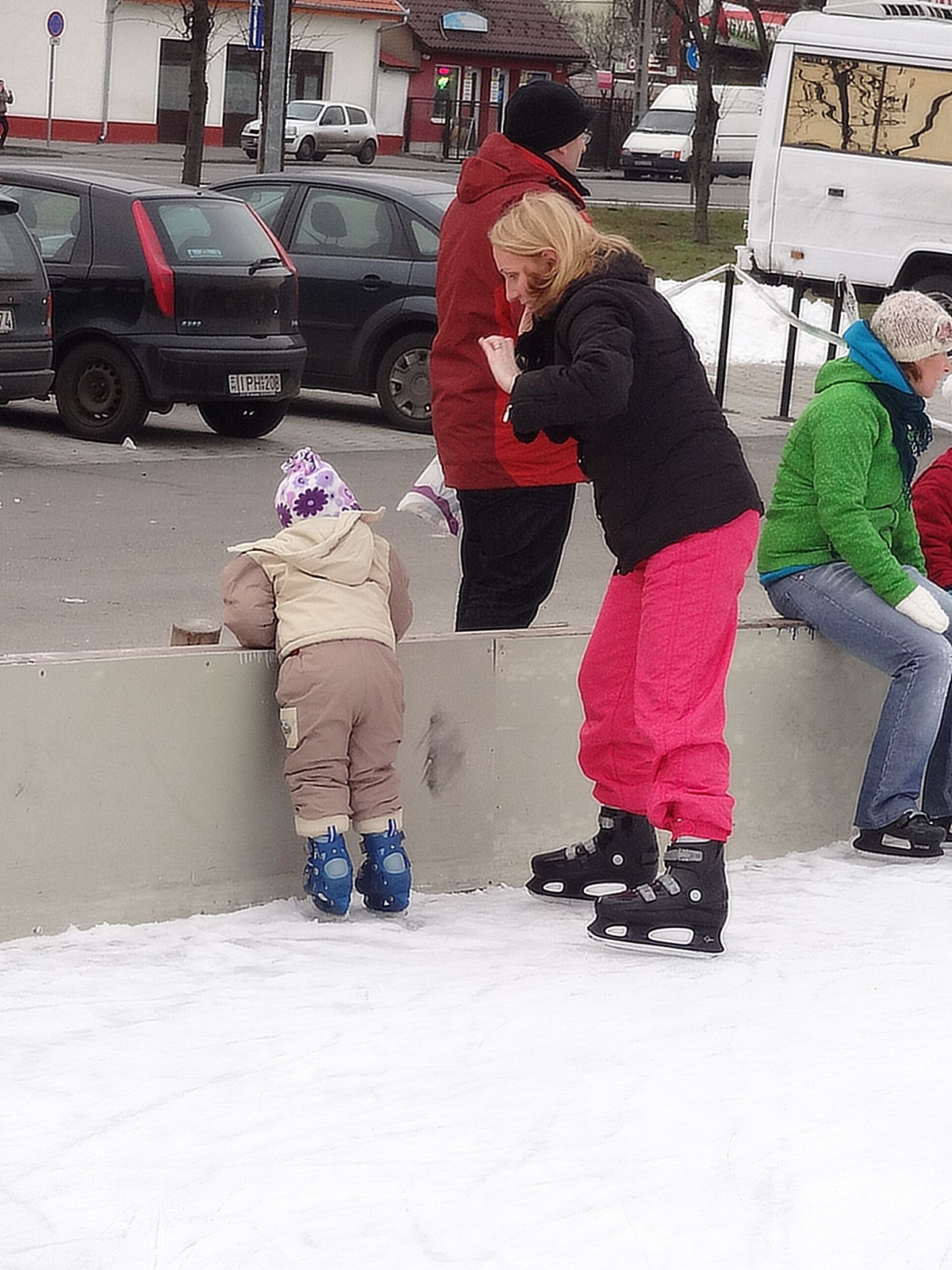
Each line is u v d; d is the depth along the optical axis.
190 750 4.99
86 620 8.44
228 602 5.03
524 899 5.47
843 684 6.32
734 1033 4.14
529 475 5.66
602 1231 2.99
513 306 5.48
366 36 56.06
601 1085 3.73
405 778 5.41
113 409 13.35
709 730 4.79
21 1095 3.59
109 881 4.91
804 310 22.11
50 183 13.48
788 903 5.52
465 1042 4.01
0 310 12.19
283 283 13.63
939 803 6.34
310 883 5.05
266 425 14.10
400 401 14.93
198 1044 3.95
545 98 5.55
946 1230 3.03
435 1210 3.06
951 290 20.58
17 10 49.75
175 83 52.38
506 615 5.91
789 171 21.28
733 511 4.68
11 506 10.91
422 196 15.00
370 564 5.11
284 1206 3.06
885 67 20.56
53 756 4.77
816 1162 3.31
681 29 53.06
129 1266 2.84
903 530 6.20
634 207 36.38
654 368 4.60
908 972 4.73
